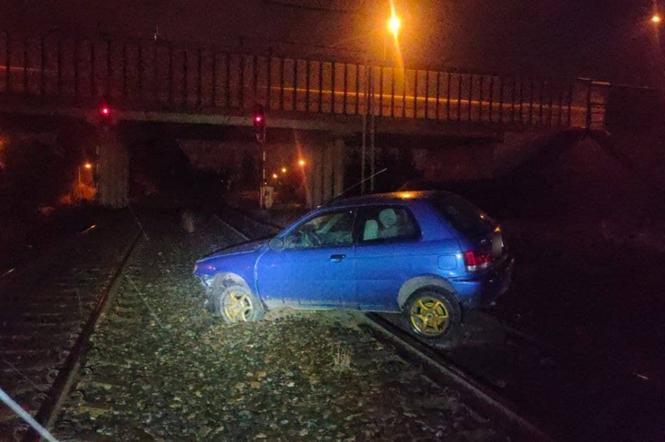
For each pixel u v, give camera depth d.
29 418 5.53
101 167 45.22
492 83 44.56
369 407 5.83
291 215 36.56
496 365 7.14
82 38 38.06
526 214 27.09
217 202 68.62
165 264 16.22
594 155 34.97
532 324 9.09
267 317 9.33
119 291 11.99
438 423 5.44
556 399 6.09
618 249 16.95
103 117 34.94
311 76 41.06
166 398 6.11
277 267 8.75
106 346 7.95
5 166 37.78
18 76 37.31
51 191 42.91
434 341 7.99
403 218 8.24
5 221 26.06
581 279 12.80
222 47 40.06
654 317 9.46
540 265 14.83
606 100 43.03
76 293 11.91
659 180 27.02
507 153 44.03
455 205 8.44
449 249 7.82
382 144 48.44
